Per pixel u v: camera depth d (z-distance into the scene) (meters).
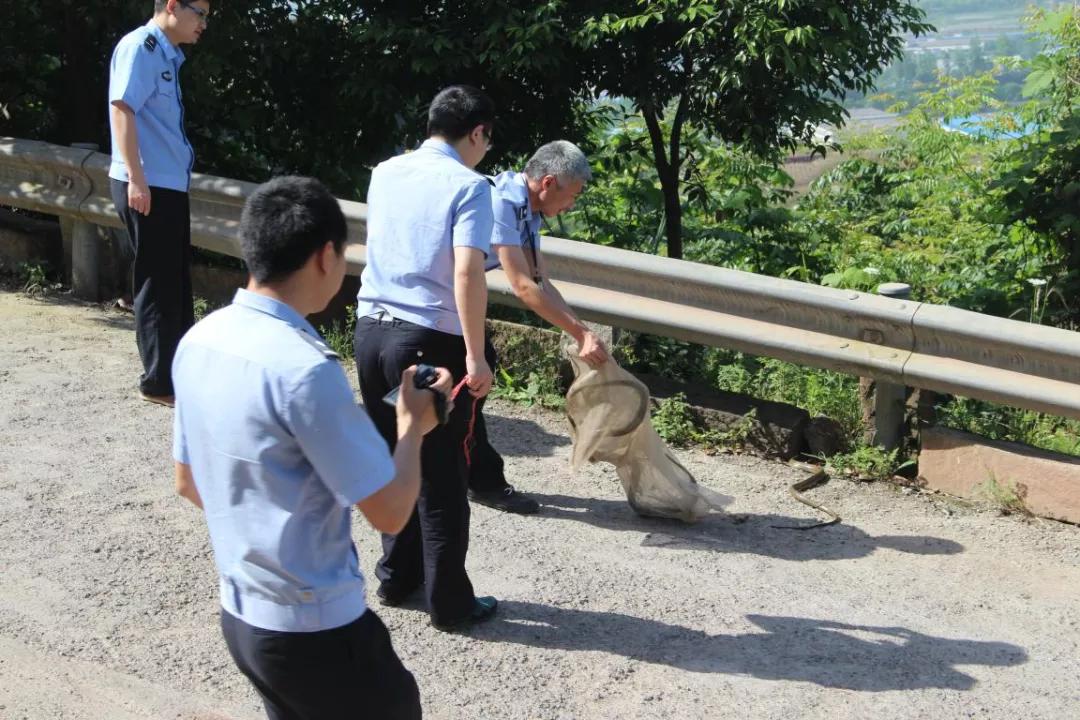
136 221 5.47
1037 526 4.68
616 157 9.95
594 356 4.43
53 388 5.91
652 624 3.95
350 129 8.59
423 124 8.23
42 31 8.18
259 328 2.26
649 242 10.14
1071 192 7.73
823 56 7.52
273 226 2.26
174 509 4.72
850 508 4.87
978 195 10.56
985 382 4.74
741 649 3.80
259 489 2.25
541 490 5.02
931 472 5.04
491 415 5.79
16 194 7.28
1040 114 9.29
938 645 3.83
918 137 11.70
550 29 7.22
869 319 4.97
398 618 3.98
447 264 3.71
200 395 2.28
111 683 3.57
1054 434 5.46
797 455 5.37
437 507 3.74
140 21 7.76
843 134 13.02
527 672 3.66
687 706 3.49
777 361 6.12
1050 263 8.31
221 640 3.83
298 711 2.43
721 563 4.39
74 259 7.29
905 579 4.27
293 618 2.31
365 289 3.84
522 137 8.47
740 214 11.01
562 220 10.14
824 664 3.71
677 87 8.16
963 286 8.71
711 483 5.09
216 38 7.50
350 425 2.23
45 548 4.38
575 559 4.40
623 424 4.57
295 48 8.05
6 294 7.36
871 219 12.22
